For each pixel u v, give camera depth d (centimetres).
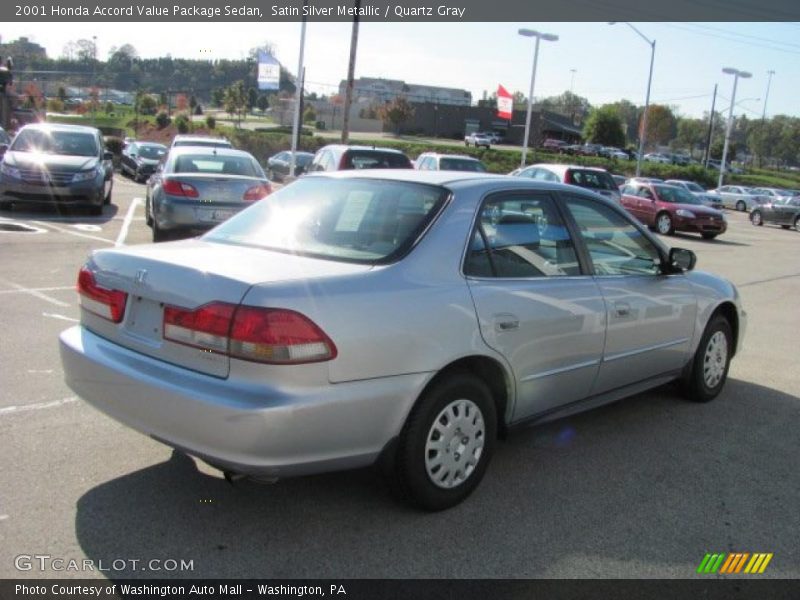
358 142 6119
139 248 386
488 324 374
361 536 343
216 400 303
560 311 416
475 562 327
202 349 317
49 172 1374
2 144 1844
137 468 399
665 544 352
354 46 2697
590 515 376
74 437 432
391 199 399
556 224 442
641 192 2342
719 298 563
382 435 336
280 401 302
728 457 464
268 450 304
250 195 1105
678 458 458
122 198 1934
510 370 391
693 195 2339
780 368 696
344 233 384
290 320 306
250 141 5191
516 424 412
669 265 524
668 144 12988
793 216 3002
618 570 327
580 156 7319
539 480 416
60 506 355
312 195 427
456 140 9544
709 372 572
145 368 333
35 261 954
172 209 1073
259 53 2992
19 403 479
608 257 475
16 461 398
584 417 529
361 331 323
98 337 369
